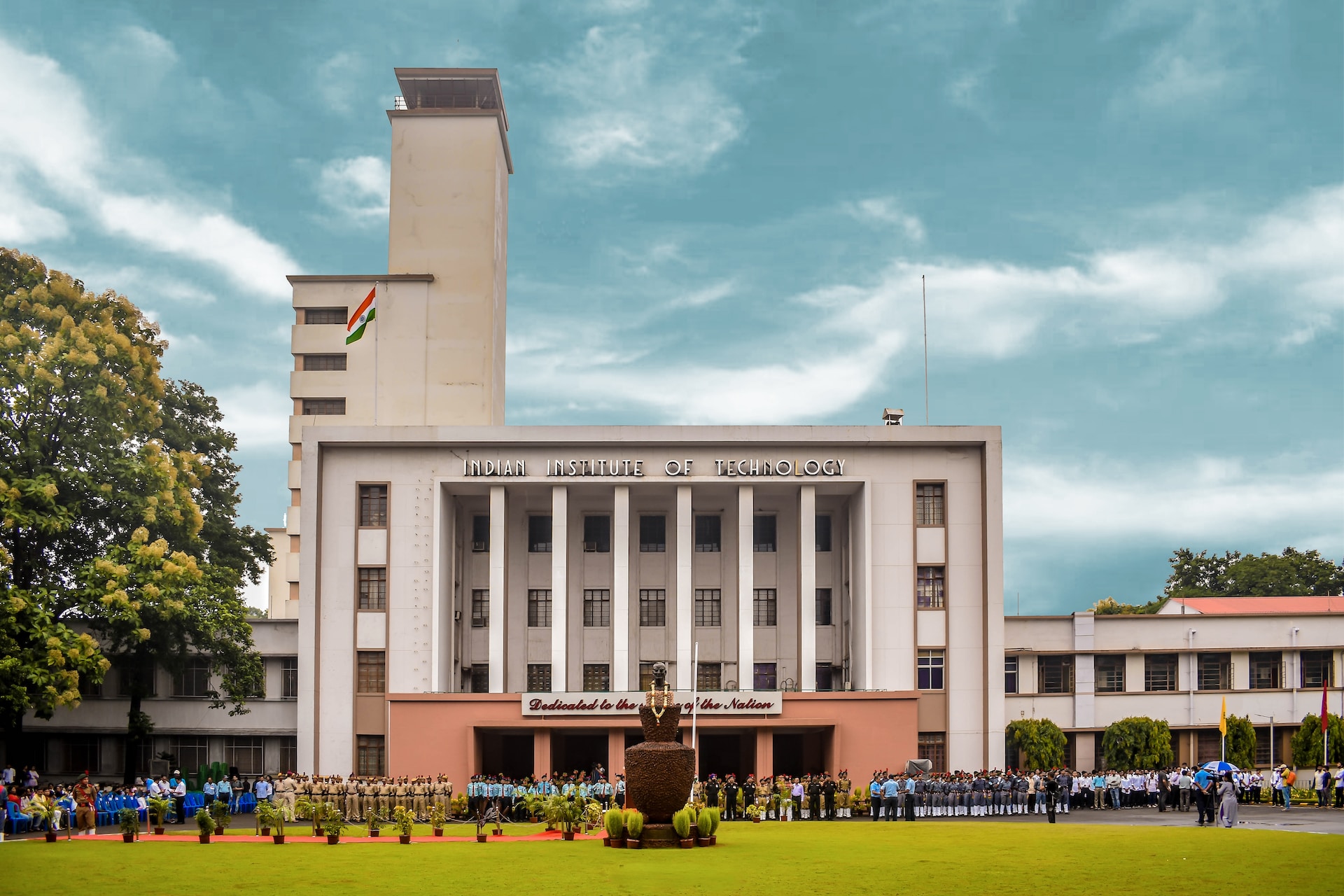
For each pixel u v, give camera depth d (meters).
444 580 61.31
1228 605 72.38
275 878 27.47
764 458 61.34
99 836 40.56
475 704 57.56
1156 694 64.88
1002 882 26.12
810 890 25.03
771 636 65.25
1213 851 31.61
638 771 34.00
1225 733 61.16
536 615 65.00
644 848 33.41
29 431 54.38
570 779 54.12
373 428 61.00
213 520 68.25
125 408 56.12
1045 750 61.25
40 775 64.69
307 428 60.94
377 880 27.12
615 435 61.09
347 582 60.72
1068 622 65.12
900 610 61.00
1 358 53.25
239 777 61.66
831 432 61.34
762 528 66.69
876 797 49.06
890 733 57.59
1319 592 92.81
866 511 61.16
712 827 34.50
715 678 65.00
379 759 59.62
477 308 83.12
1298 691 65.12
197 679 65.56
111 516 58.03
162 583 54.44
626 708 57.03
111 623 54.78
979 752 60.16
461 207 83.88
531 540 66.00
